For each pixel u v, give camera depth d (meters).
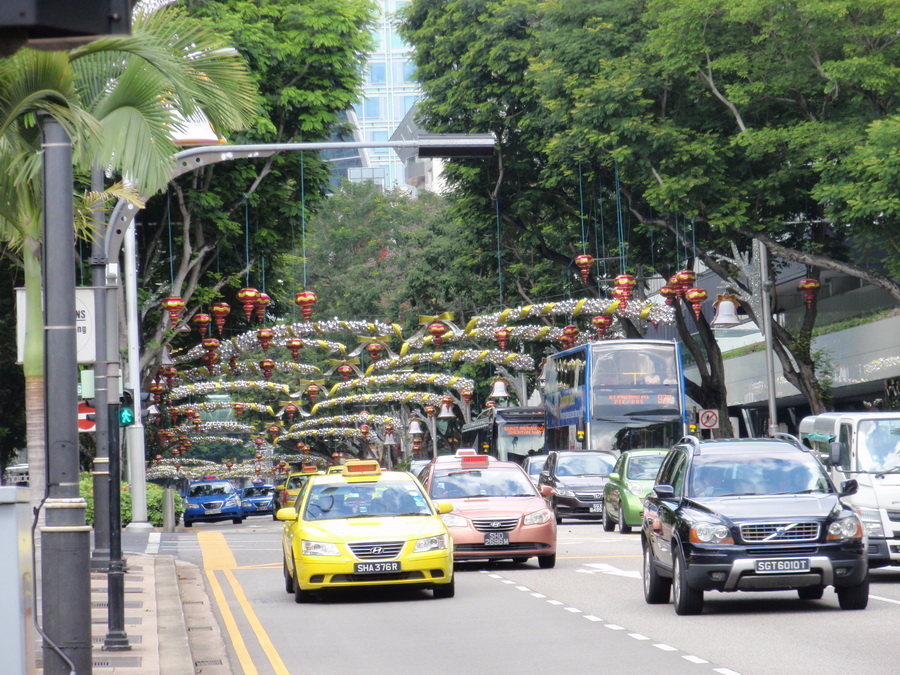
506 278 78.56
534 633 20.75
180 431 83.88
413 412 110.19
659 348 59.38
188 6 55.44
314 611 25.16
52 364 14.40
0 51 7.35
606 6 56.62
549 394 69.12
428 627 21.98
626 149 52.41
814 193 45.28
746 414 89.19
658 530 24.05
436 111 71.19
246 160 57.12
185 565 36.94
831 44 45.66
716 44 48.88
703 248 62.41
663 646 18.77
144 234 58.16
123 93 23.42
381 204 118.88
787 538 21.77
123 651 19.31
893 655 17.17
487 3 69.25
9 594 9.34
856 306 67.81
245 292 53.19
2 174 23.41
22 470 68.00
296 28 57.50
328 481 28.70
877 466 27.98
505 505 33.56
